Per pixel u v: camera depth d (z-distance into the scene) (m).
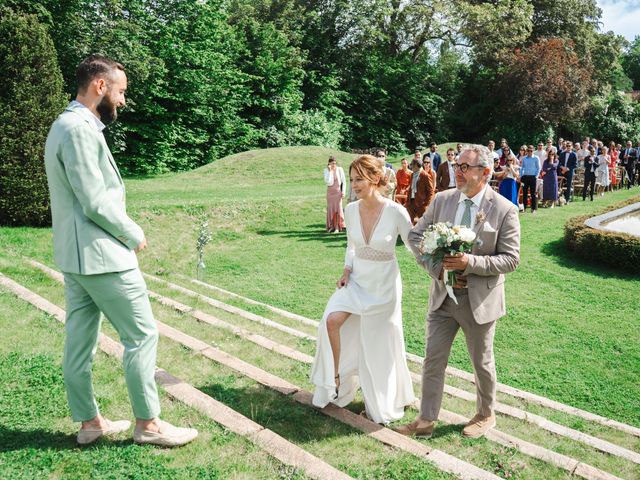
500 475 3.07
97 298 2.62
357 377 3.89
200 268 9.03
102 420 2.82
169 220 12.75
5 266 6.54
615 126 36.62
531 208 14.49
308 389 4.02
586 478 3.06
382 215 3.66
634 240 9.25
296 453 2.70
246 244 12.18
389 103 44.69
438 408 3.58
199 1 31.97
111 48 25.00
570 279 8.97
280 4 40.88
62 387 3.26
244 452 2.70
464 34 39.81
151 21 29.56
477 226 3.51
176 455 2.64
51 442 2.71
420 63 44.84
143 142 29.81
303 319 6.77
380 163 3.66
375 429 3.38
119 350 3.89
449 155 12.24
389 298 3.69
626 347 6.35
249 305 7.19
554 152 15.11
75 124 2.45
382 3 41.44
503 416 4.20
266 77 36.31
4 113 9.94
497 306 3.54
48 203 10.51
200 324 5.37
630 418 4.79
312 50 41.34
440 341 3.60
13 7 21.80
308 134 37.31
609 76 43.44
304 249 11.68
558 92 34.59
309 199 15.70
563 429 4.00
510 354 6.13
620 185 19.73
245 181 22.23
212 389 3.67
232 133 34.19
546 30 40.50
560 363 5.91
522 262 9.91
